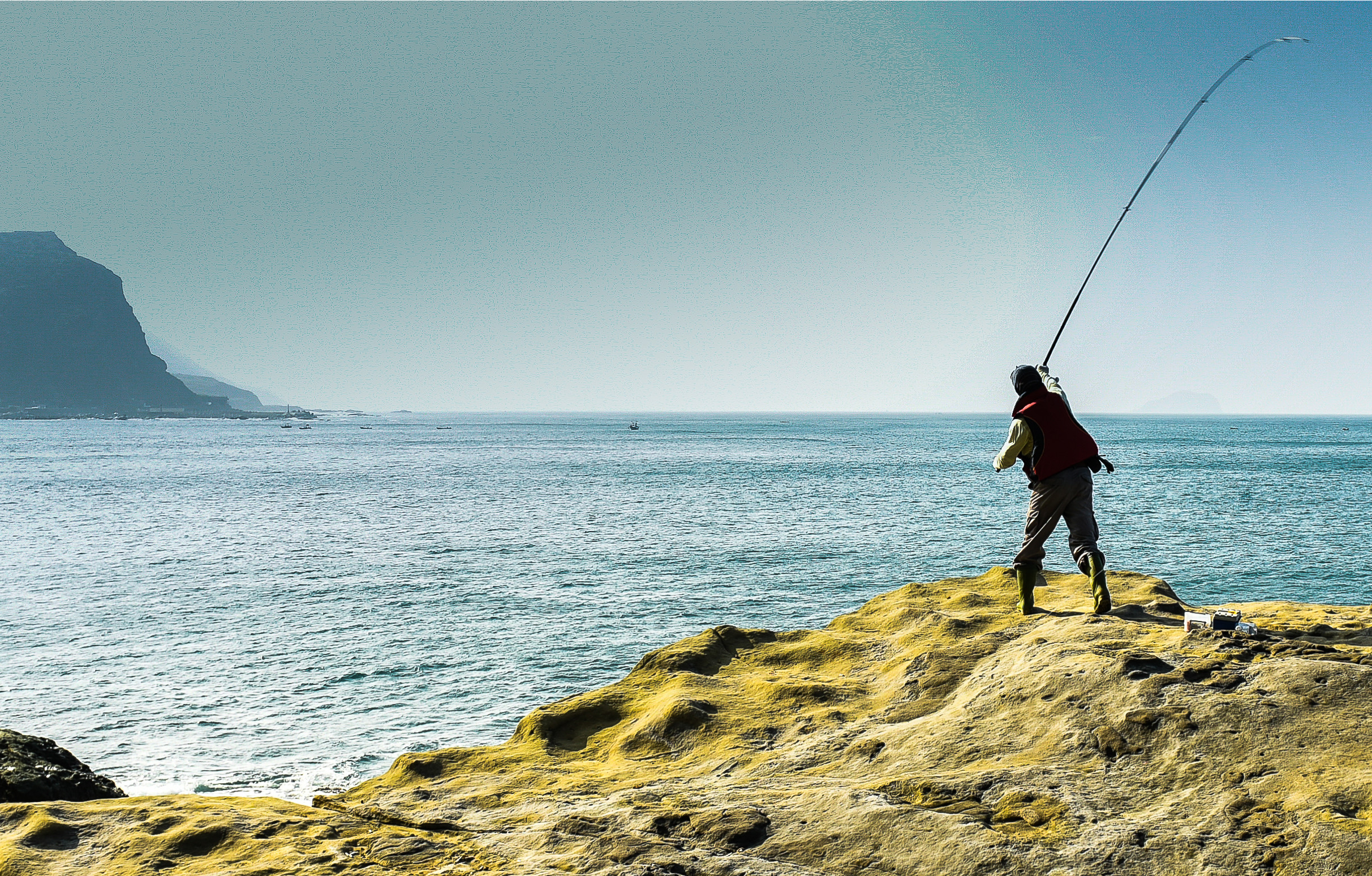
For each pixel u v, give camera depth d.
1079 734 4.47
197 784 14.72
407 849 4.09
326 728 17.22
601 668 20.97
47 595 29.88
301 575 33.56
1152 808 3.77
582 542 41.50
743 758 5.35
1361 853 3.18
